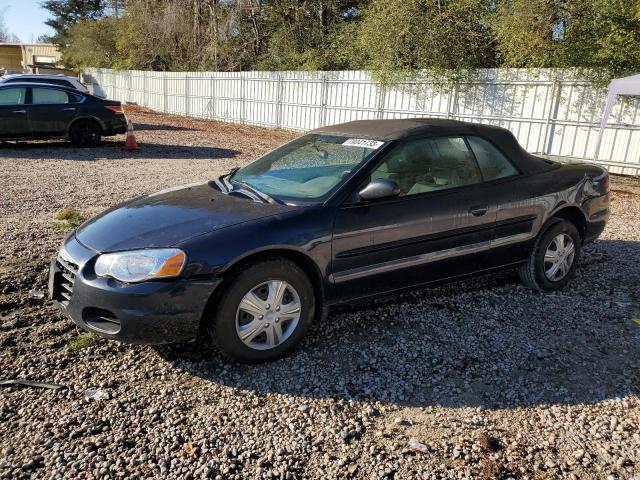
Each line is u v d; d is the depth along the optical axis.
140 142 15.88
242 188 4.09
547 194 4.62
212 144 16.30
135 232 3.44
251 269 3.33
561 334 4.05
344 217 3.63
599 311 4.47
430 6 15.98
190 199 3.92
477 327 4.12
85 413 2.96
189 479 2.51
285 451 2.72
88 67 41.53
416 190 4.00
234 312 3.32
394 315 4.29
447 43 15.61
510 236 4.46
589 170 5.16
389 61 16.56
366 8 22.22
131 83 34.41
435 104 16.23
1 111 12.93
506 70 14.23
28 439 2.74
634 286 5.08
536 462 2.69
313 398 3.17
